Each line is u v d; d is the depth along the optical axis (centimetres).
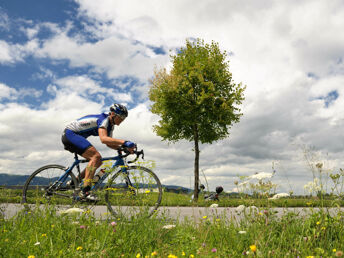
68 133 432
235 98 1218
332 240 258
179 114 1199
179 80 1187
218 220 315
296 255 219
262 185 270
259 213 281
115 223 269
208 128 1238
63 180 444
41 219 312
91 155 422
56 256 221
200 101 1155
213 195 705
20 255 226
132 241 252
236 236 267
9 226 297
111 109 443
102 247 226
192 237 253
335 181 273
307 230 257
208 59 1222
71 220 308
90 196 385
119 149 424
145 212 309
